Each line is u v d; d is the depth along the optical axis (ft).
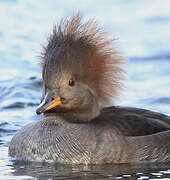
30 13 98.22
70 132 45.83
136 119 47.75
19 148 46.91
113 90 49.03
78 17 47.70
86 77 46.93
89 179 40.83
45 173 42.45
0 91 67.21
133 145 45.83
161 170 43.47
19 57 80.84
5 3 102.68
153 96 67.10
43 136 46.16
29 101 64.23
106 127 46.14
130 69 79.36
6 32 89.97
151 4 105.70
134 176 41.70
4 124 56.75
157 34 93.40
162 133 47.24
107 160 45.06
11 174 42.22
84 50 46.80
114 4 104.83
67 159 45.11
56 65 45.55
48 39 48.57
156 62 82.28
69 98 45.83
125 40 90.33
